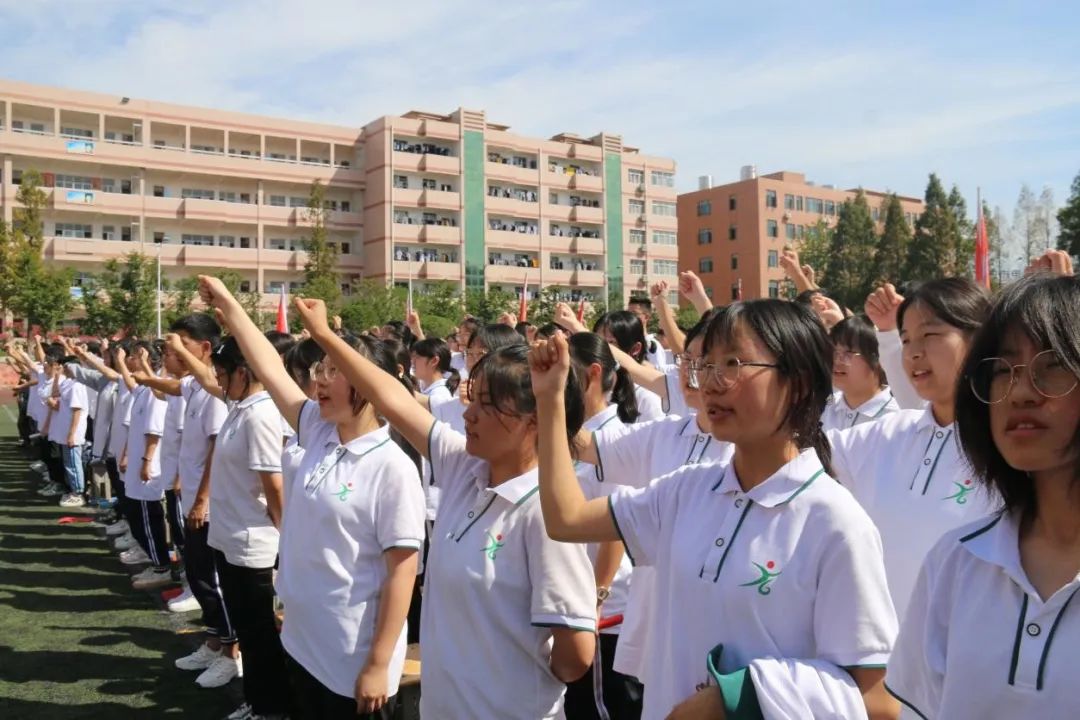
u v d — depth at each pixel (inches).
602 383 127.2
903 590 93.0
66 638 193.9
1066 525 51.2
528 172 1728.6
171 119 1456.7
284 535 114.9
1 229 1237.7
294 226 1555.1
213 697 162.2
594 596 88.1
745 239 1983.3
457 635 88.0
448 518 93.4
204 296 135.4
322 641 106.3
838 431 106.2
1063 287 50.3
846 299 1729.8
